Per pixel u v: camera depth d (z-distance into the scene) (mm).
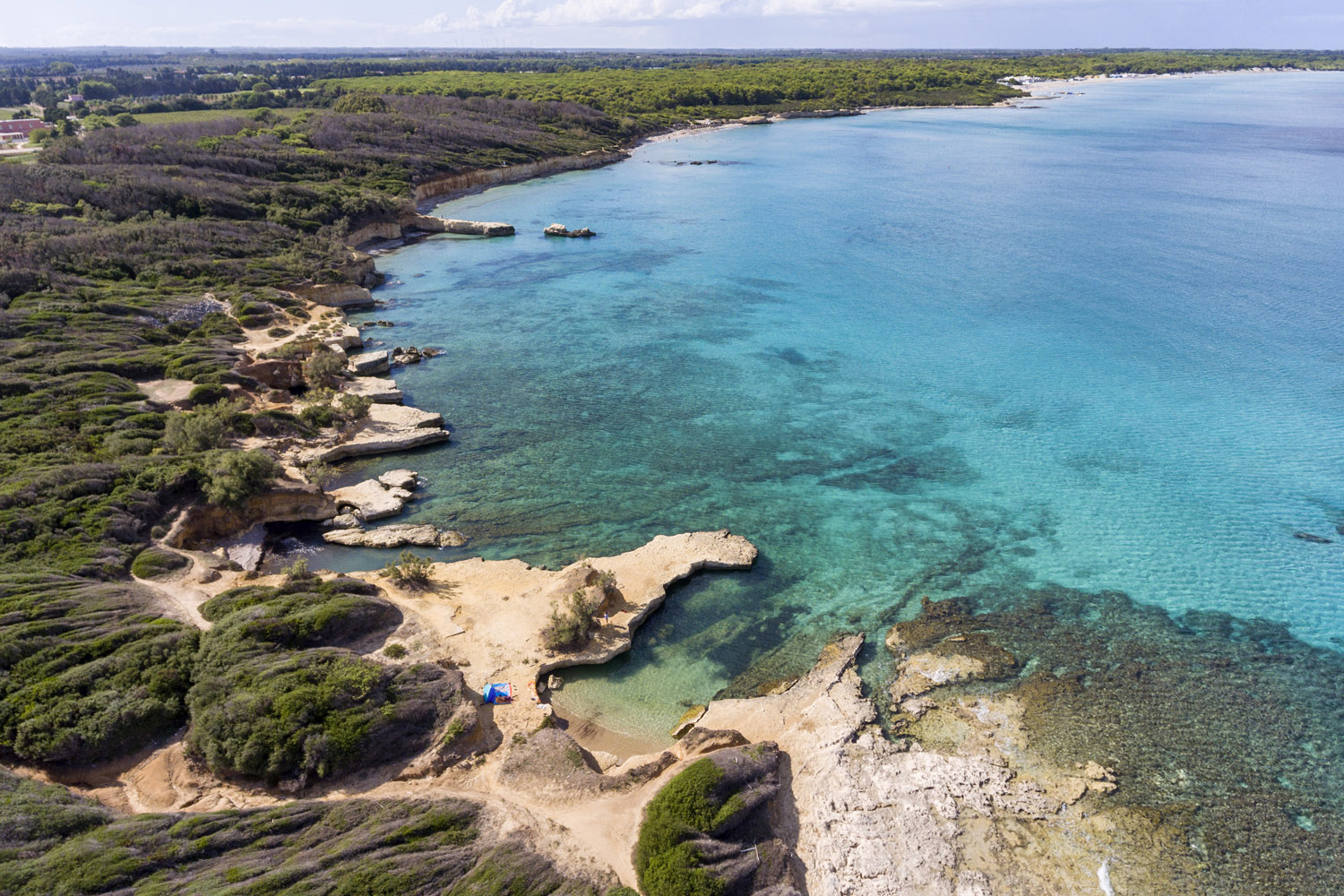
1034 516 46688
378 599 36469
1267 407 58188
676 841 25016
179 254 80812
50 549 36438
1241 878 25906
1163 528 45312
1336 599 39344
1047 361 66812
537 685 33750
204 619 34125
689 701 33906
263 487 44375
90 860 22406
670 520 46594
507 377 65812
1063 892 25359
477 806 26531
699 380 65062
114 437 47406
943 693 33844
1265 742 31281
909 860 26203
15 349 56781
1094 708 32875
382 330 76562
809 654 36375
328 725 28484
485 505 47969
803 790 28875
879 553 43594
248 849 24141
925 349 70125
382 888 22875
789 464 52500
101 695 28844
